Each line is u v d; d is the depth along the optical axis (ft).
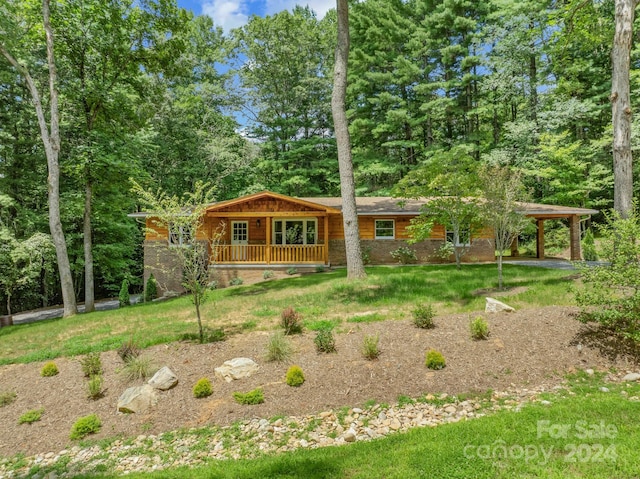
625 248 17.99
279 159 95.96
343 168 40.86
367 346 19.31
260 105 94.79
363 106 88.74
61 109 51.47
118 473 12.85
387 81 83.20
